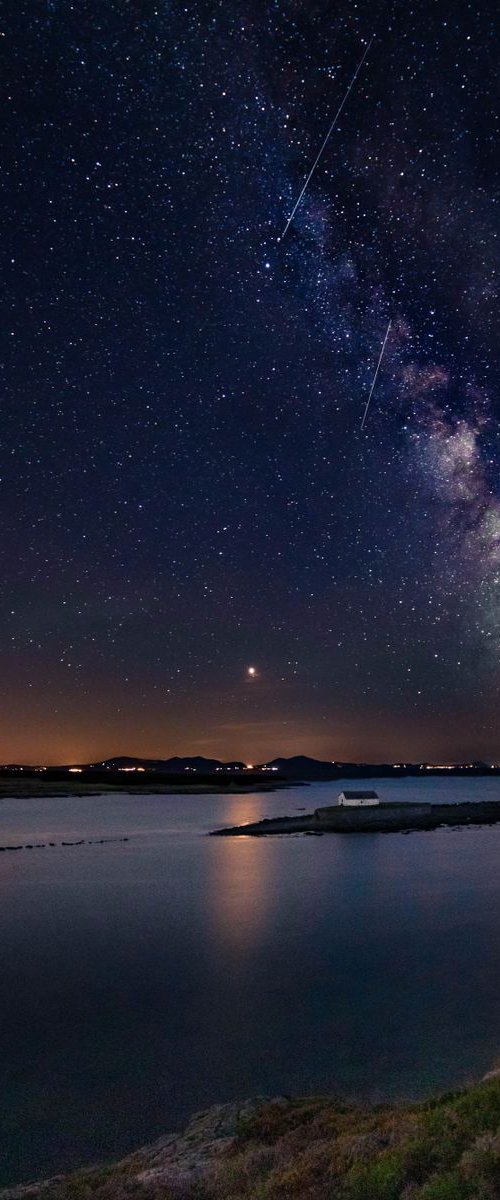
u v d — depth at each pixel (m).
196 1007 24.34
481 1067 18.50
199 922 38.03
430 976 27.31
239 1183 10.06
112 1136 15.72
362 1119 12.45
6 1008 24.64
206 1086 18.14
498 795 184.12
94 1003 25.03
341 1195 8.52
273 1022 22.66
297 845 74.19
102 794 193.12
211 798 179.00
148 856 66.62
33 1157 14.87
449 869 56.19
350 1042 20.70
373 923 37.12
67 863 62.28
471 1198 7.45
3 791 193.00
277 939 33.88
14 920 38.94
